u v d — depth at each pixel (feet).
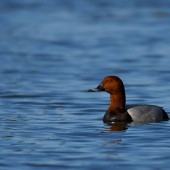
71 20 110.63
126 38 92.89
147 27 103.65
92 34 97.14
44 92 53.01
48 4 129.59
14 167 28.76
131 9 122.42
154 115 41.01
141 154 30.91
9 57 75.87
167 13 116.67
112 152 31.40
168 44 86.53
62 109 45.11
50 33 98.02
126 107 41.86
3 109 45.01
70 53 79.82
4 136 35.63
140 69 66.80
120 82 41.57
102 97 50.57
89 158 30.25
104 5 127.75
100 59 74.64
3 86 56.34
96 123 39.96
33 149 32.22
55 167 28.71
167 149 31.86
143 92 52.95
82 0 134.92
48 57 76.13
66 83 58.23
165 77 61.21
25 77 61.82
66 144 33.35
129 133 36.35
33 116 42.19
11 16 115.24
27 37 93.81
